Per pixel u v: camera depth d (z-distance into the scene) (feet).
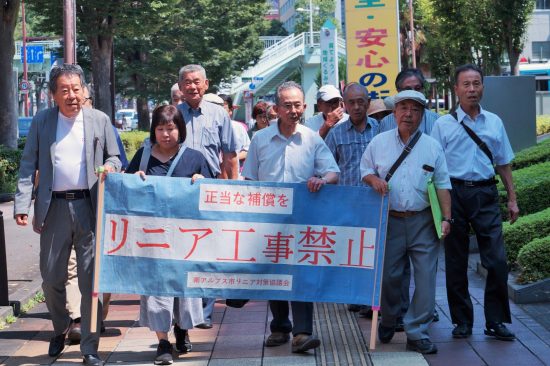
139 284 20.72
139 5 99.09
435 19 120.78
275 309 22.06
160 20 102.17
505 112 45.39
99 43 101.19
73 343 23.21
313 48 159.43
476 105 22.27
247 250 20.94
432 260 21.16
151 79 135.44
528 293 25.59
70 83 20.51
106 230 20.67
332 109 27.07
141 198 20.74
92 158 20.79
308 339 21.03
